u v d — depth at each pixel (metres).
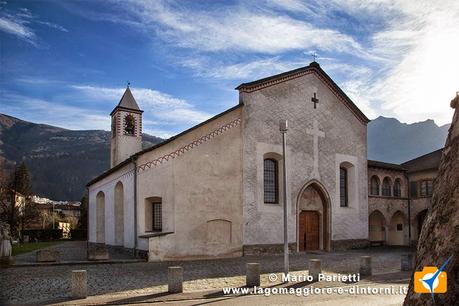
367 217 31.27
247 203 24.31
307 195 28.02
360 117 31.67
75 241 50.22
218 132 23.72
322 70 29.19
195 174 22.62
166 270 17.31
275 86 26.59
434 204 3.54
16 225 52.16
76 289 11.76
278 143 26.23
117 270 17.33
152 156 22.06
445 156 3.65
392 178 34.69
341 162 29.92
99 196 33.41
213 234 22.80
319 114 28.88
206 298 11.80
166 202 21.59
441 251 3.24
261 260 21.62
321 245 28.23
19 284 13.86
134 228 22.08
